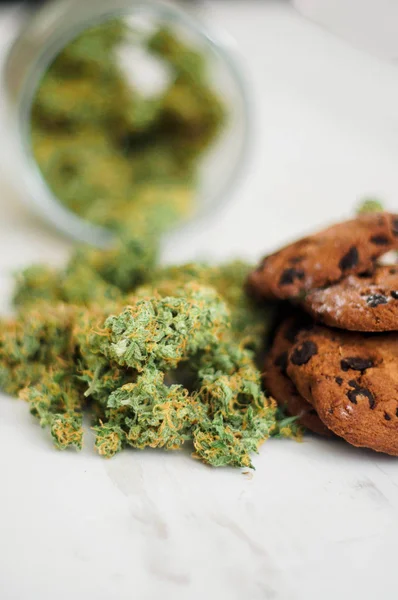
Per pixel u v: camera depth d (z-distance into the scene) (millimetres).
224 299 284
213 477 232
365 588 203
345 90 655
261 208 469
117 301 275
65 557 208
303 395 244
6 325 273
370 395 236
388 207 454
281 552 211
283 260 265
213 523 218
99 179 426
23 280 307
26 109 412
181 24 435
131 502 223
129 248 306
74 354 258
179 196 436
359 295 244
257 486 229
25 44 415
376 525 219
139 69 451
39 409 248
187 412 235
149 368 236
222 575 205
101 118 440
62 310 272
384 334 246
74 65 435
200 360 253
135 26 440
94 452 239
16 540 212
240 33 742
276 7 799
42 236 424
